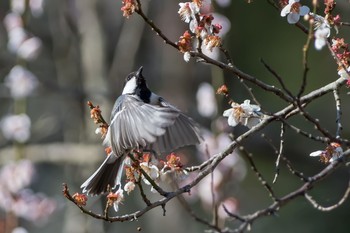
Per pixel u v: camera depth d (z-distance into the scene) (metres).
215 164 6.00
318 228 13.24
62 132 15.60
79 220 12.77
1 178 11.54
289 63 14.77
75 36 14.27
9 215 11.40
